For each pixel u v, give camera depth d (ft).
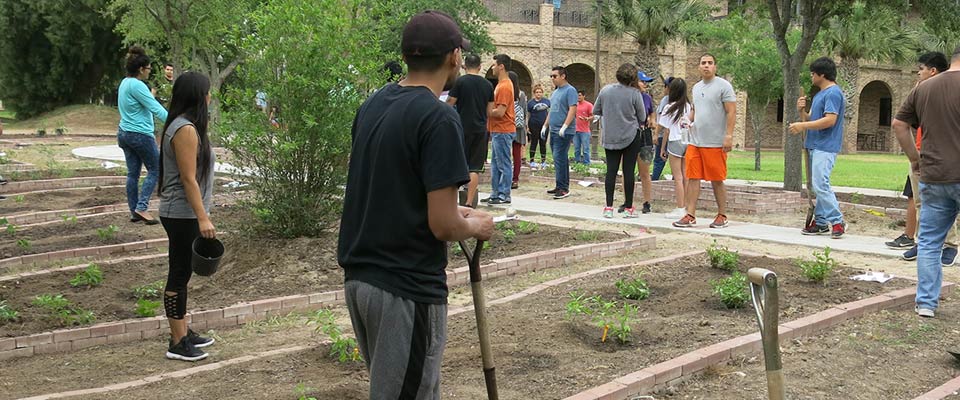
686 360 16.80
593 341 18.81
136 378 17.48
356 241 10.71
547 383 16.02
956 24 57.00
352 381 16.44
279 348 19.22
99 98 160.15
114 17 110.83
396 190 10.44
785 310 21.04
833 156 32.55
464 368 17.06
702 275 25.16
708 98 34.30
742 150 142.20
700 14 112.37
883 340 19.33
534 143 63.21
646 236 31.60
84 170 53.72
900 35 115.65
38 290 23.73
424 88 10.76
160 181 18.65
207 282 24.43
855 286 23.63
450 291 24.57
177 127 18.01
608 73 130.52
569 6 130.72
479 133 34.73
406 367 10.51
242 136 26.37
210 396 15.72
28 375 17.81
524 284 25.40
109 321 21.12
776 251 30.22
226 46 97.96
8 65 147.95
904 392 16.42
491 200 41.96
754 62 81.66
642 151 38.55
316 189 27.04
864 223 37.35
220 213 36.11
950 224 21.54
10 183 46.16
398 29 77.51
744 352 17.92
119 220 35.47
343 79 26.48
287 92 25.99
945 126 20.81
